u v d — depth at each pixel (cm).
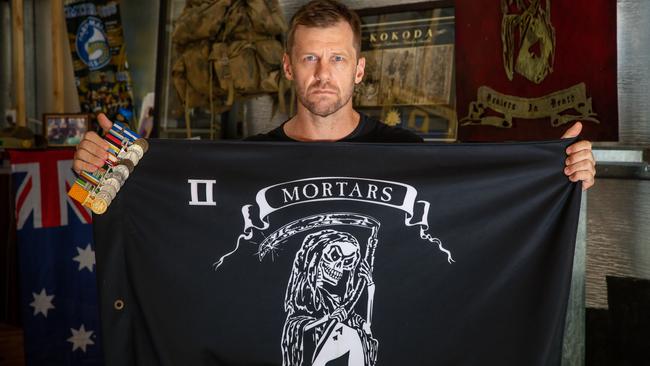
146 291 171
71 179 353
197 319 170
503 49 294
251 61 361
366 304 171
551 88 282
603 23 268
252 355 171
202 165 174
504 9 292
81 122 427
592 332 298
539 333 169
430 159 175
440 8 317
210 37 371
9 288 424
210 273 171
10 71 549
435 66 319
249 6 360
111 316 171
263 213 172
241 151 175
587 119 275
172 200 172
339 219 172
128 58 439
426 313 171
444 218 173
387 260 172
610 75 268
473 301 172
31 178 352
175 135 385
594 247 298
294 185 173
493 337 171
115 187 161
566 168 173
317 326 170
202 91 374
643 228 283
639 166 275
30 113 542
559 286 169
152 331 170
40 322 353
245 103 371
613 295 292
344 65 186
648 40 279
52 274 353
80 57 461
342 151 175
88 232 351
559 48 279
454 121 312
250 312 171
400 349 171
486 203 173
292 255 171
